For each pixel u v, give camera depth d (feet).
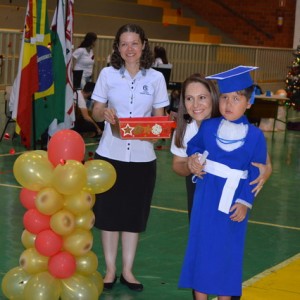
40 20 38.42
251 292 20.77
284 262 24.00
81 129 46.91
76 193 17.31
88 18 66.28
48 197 16.98
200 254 16.29
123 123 18.34
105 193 20.31
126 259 20.89
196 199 16.55
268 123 58.08
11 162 38.68
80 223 17.66
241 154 16.14
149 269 22.62
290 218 30.40
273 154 47.32
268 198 33.96
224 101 16.24
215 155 16.26
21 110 39.11
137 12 73.46
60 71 39.52
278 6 82.12
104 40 55.06
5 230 25.91
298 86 62.03
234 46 70.23
